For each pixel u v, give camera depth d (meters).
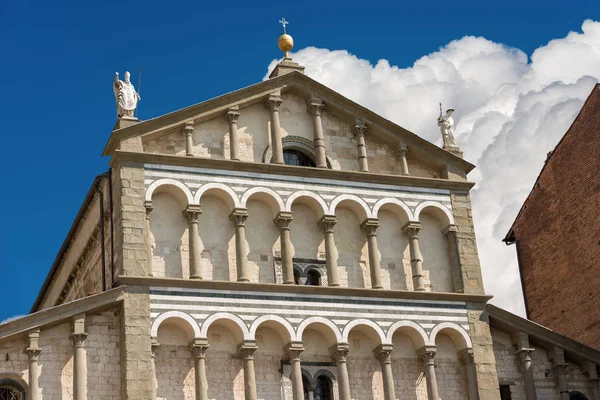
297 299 55.50
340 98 60.47
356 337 56.91
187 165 56.00
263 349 54.84
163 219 55.41
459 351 58.34
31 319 50.16
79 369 50.53
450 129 63.44
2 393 49.53
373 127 60.97
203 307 53.56
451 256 60.25
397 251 59.59
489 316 59.62
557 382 60.28
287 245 56.44
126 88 56.81
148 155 55.19
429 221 61.03
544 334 60.47
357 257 58.56
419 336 57.34
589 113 68.94
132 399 50.53
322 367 55.59
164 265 54.56
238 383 53.66
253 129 58.62
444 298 58.53
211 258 55.50
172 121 56.50
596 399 60.25
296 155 59.78
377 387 56.28
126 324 51.78
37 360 50.03
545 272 72.81
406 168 60.84
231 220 56.44
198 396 52.09
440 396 57.38
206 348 52.88
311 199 58.00
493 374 57.97
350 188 59.03
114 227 54.94
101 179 57.16
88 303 51.53
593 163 68.31
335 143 60.25
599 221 67.50
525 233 75.25
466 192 61.66
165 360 52.84
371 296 57.03
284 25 61.91
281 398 54.12
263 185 57.12
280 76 59.41
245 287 54.56
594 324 67.50
